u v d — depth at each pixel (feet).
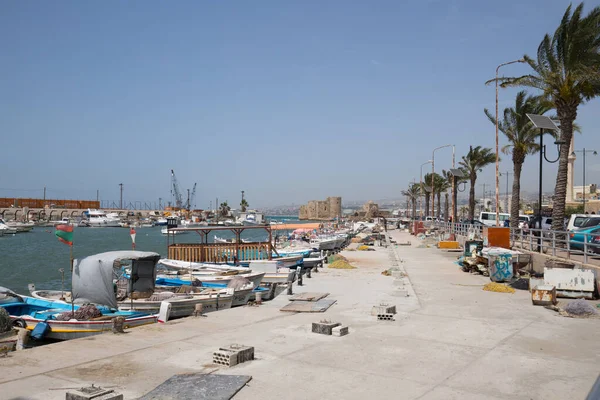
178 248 107.45
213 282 76.02
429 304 48.49
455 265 89.92
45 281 130.21
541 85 88.38
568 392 23.44
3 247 266.36
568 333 35.60
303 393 23.45
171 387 23.88
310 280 71.92
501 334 35.42
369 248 143.23
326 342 33.40
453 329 37.19
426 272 78.48
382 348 31.68
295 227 177.37
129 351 31.73
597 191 351.67
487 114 132.67
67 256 210.18
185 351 31.55
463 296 53.36
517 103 126.41
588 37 78.95
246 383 24.82
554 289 47.16
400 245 156.04
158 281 76.79
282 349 31.63
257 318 42.98
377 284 66.03
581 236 79.97
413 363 28.35
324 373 26.53
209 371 27.02
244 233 446.60
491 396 22.99
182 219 609.01
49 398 23.11
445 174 301.84
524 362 28.43
